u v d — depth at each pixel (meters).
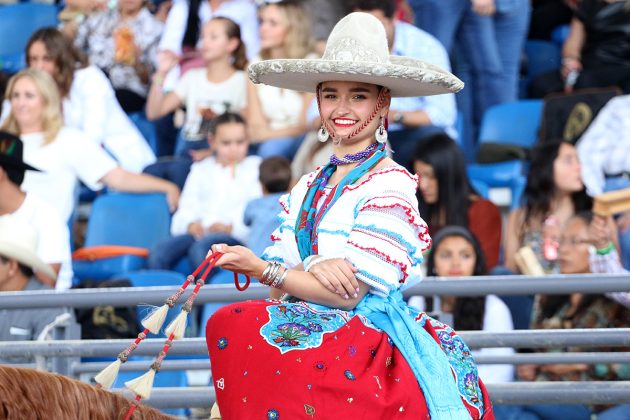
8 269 16.39
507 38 24.53
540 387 12.52
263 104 22.31
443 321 12.90
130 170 23.36
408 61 8.90
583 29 24.50
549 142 19.09
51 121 21.19
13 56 28.12
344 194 8.34
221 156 21.53
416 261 8.34
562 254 16.62
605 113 21.03
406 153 21.16
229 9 24.95
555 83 24.58
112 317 15.36
